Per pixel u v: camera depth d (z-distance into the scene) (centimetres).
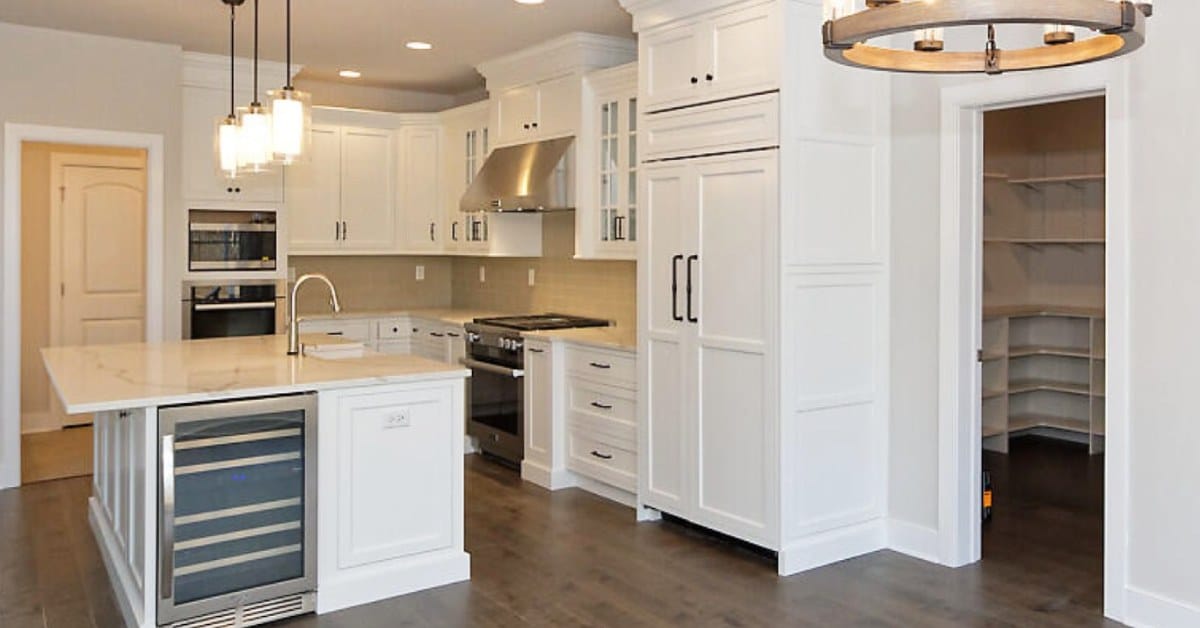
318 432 340
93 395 305
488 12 489
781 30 377
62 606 350
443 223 710
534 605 351
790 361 386
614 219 528
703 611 346
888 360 418
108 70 552
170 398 307
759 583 376
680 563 400
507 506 491
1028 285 690
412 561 365
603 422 502
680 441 438
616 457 495
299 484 340
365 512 353
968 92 379
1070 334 666
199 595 323
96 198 694
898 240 412
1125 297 328
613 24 513
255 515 333
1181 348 314
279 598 335
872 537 418
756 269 394
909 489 413
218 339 480
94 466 455
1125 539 332
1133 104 323
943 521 397
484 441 600
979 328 398
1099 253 651
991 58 214
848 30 190
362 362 389
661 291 445
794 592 366
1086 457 612
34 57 529
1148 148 320
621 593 364
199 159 604
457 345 637
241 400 322
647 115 448
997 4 172
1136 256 324
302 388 333
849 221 402
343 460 346
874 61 216
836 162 396
